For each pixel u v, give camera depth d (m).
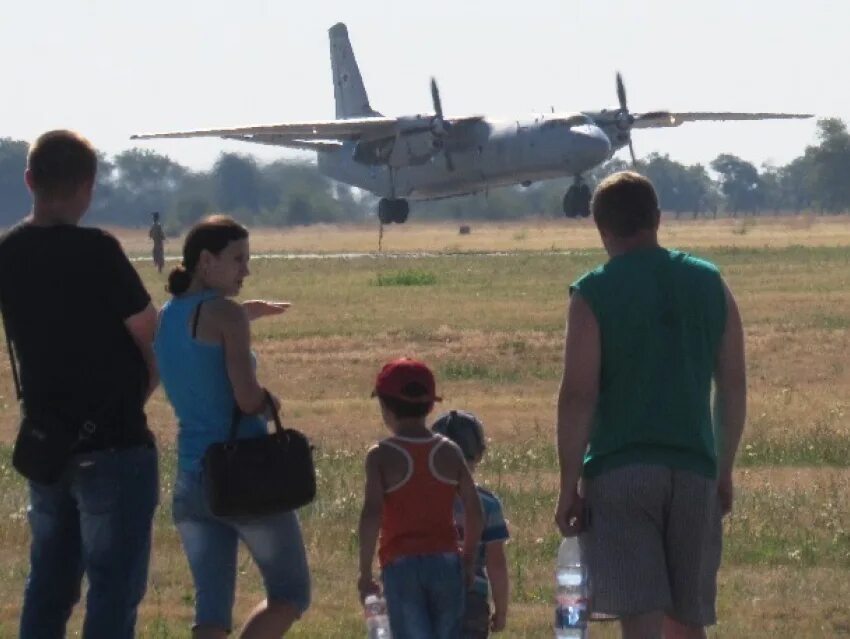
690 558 26.48
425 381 26.53
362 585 27.08
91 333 26.67
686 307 26.31
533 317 119.69
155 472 27.55
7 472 56.38
